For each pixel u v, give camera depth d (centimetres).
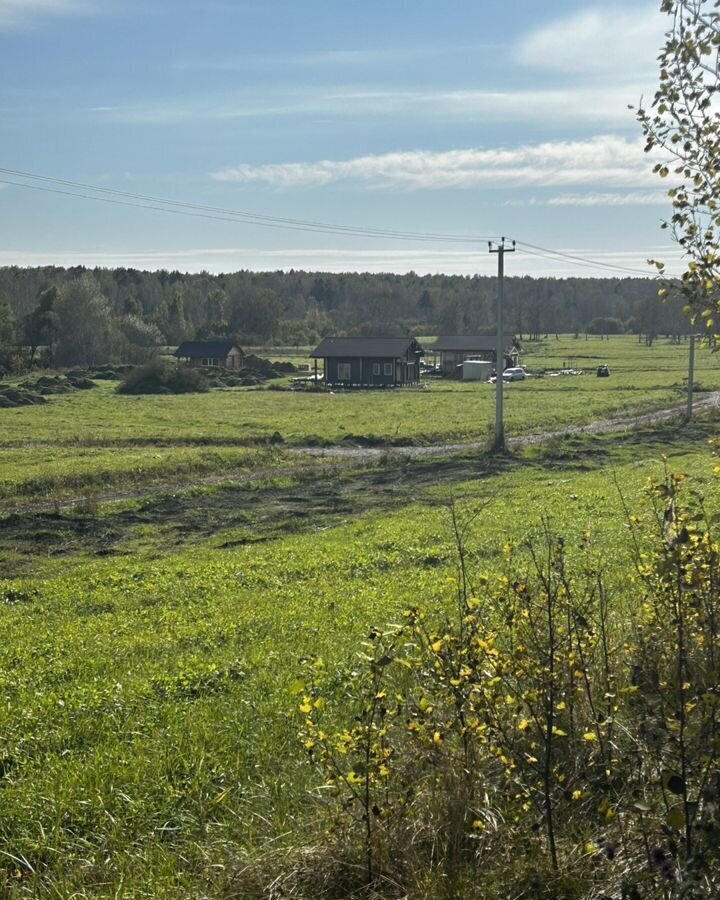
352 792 692
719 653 692
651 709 660
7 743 1022
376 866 679
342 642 1433
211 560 2436
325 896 673
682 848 606
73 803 870
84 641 1553
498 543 2284
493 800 714
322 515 3272
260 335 17412
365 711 714
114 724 1084
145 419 6775
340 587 1931
